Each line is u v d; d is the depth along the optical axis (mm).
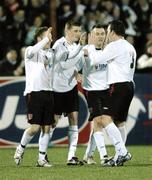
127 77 32531
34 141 47406
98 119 33969
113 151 43594
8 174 30234
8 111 47531
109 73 32719
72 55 33938
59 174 29969
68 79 34438
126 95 32438
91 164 34625
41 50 33312
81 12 61875
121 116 32938
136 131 48469
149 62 53000
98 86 34000
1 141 47562
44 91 33344
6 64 53781
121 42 32719
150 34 58156
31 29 58844
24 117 47531
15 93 47562
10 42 59312
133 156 39719
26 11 61094
